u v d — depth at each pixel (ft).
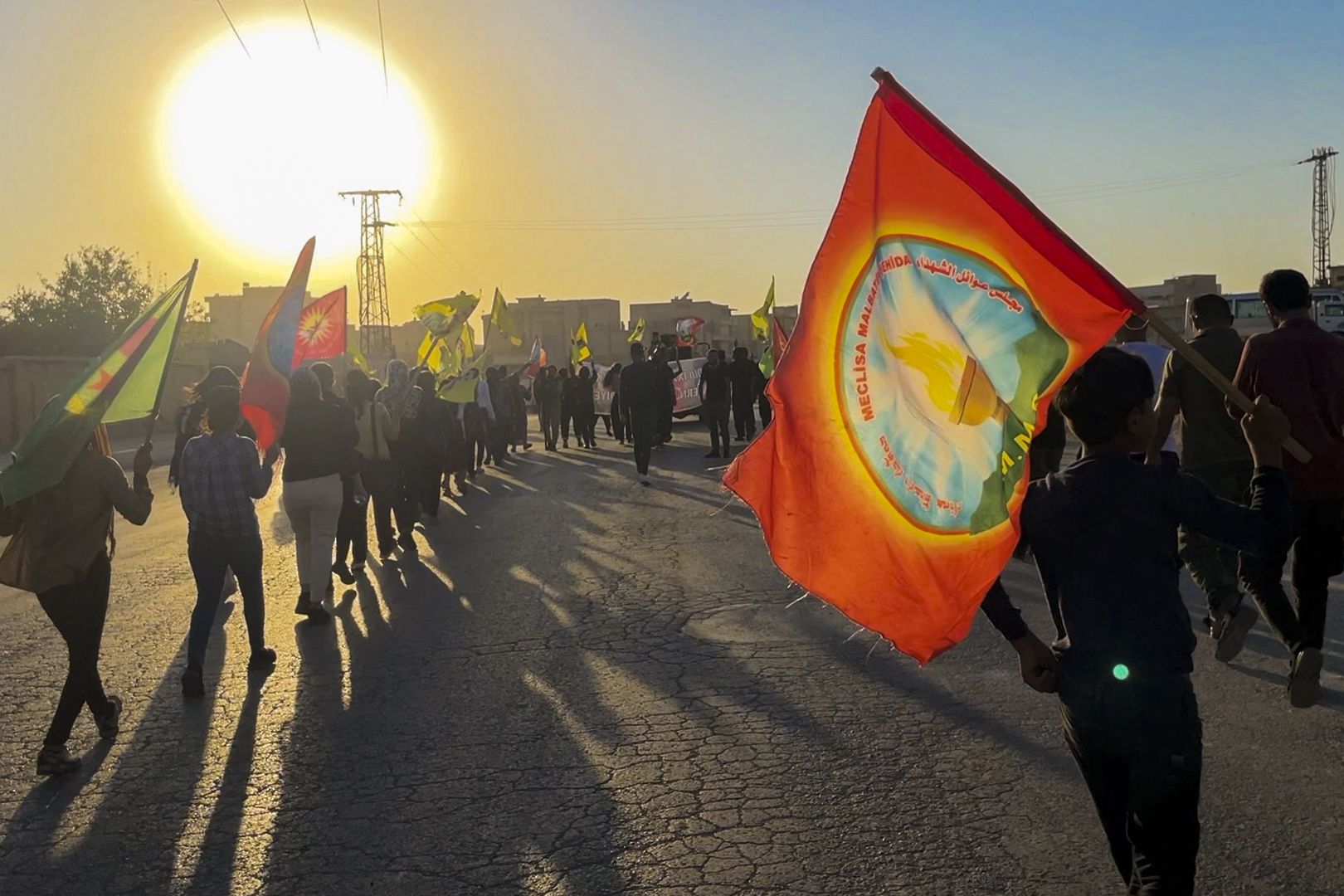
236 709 21.83
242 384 30.76
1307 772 16.33
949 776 16.79
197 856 15.28
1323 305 123.65
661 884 13.79
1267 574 18.30
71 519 18.85
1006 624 10.40
